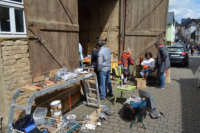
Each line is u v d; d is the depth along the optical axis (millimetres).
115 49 7156
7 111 2990
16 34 3080
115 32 7047
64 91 4348
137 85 6375
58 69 4023
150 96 3742
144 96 3979
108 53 5016
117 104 4910
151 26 7078
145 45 7184
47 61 3750
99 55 4832
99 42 4969
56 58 3986
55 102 3436
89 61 6570
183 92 5961
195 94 5746
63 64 4242
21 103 3215
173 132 3504
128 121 3959
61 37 4102
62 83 3227
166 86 6703
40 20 3488
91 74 4207
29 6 3232
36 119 3041
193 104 4902
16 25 3105
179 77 8375
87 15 7625
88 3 7523
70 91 4602
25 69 3256
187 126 3725
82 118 3998
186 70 10516
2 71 2861
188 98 5379
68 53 4398
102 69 4977
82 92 5328
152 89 6316
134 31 6934
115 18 6949
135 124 3826
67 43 4332
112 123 3877
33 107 3441
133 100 4008
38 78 3549
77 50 4758
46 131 2588
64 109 4461
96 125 3736
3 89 2908
